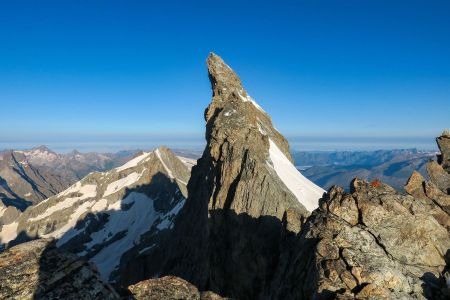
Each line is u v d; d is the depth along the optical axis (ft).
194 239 267.18
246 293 176.76
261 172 201.77
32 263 83.71
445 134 192.85
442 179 166.71
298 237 125.70
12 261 83.15
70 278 83.51
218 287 191.52
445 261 110.32
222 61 294.66
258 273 175.63
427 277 104.17
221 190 212.23
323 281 101.60
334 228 114.11
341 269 103.09
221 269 193.06
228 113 237.86
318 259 107.76
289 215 154.81
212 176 234.58
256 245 181.78
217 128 230.68
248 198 197.77
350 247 109.09
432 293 100.27
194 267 243.40
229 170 214.28
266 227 184.34
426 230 115.34
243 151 217.97
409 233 113.80
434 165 171.32
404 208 118.42
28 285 79.71
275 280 131.34
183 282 106.01
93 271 87.45
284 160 272.72
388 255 108.58
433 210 132.57
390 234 113.19
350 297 95.25
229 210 201.46
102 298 83.41
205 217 248.73
